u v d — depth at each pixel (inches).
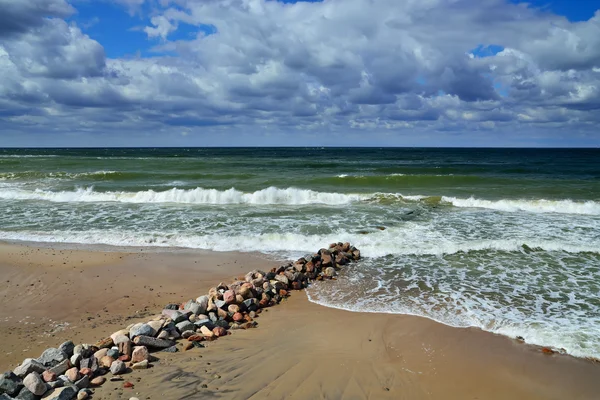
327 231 509.7
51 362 195.2
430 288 327.3
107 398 173.9
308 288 333.1
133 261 402.3
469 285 333.1
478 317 271.6
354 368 204.4
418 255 416.5
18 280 346.9
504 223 554.9
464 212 635.5
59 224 551.5
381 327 255.6
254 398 175.5
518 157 2554.1
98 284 340.2
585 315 275.3
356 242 458.3
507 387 193.8
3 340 237.1
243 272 371.2
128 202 727.7
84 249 443.2
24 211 637.9
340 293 320.2
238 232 506.6
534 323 262.7
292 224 548.1
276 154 3065.9
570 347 232.4
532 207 671.1
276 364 206.5
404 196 765.3
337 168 1454.2
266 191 761.0
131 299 308.7
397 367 207.5
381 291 322.7
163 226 539.2
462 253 420.5
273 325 261.1
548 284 334.3
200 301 279.3
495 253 419.2
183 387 183.0
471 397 184.7
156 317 270.7
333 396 179.0
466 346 232.4
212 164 1588.3
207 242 465.7
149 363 206.4
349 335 244.4
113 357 206.1
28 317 274.1
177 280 350.9
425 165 1662.2
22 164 1476.4
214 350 223.3
